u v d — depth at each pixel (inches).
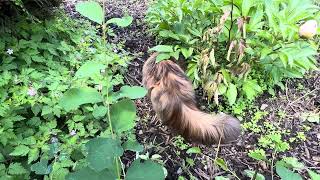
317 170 27.0
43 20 30.8
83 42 32.1
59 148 22.5
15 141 22.2
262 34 30.5
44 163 18.4
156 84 28.4
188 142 27.8
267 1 30.5
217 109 31.2
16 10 28.0
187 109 26.4
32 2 29.3
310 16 30.7
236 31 31.4
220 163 20.0
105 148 10.8
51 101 24.6
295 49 29.7
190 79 30.9
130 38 37.8
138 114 30.1
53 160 22.0
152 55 32.0
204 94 31.9
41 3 29.6
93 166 10.6
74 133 23.8
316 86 34.7
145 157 25.5
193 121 25.9
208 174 26.1
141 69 34.3
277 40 30.5
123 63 31.4
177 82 27.8
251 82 31.5
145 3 43.8
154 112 30.3
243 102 31.6
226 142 26.0
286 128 30.3
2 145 21.9
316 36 36.0
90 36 34.1
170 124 27.0
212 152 27.7
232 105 31.4
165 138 28.3
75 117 24.8
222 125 25.5
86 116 25.5
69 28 33.2
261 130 29.9
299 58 30.2
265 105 32.1
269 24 30.3
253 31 30.6
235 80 31.7
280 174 12.3
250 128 29.9
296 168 26.0
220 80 30.3
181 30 33.8
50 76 26.6
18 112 24.0
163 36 34.2
